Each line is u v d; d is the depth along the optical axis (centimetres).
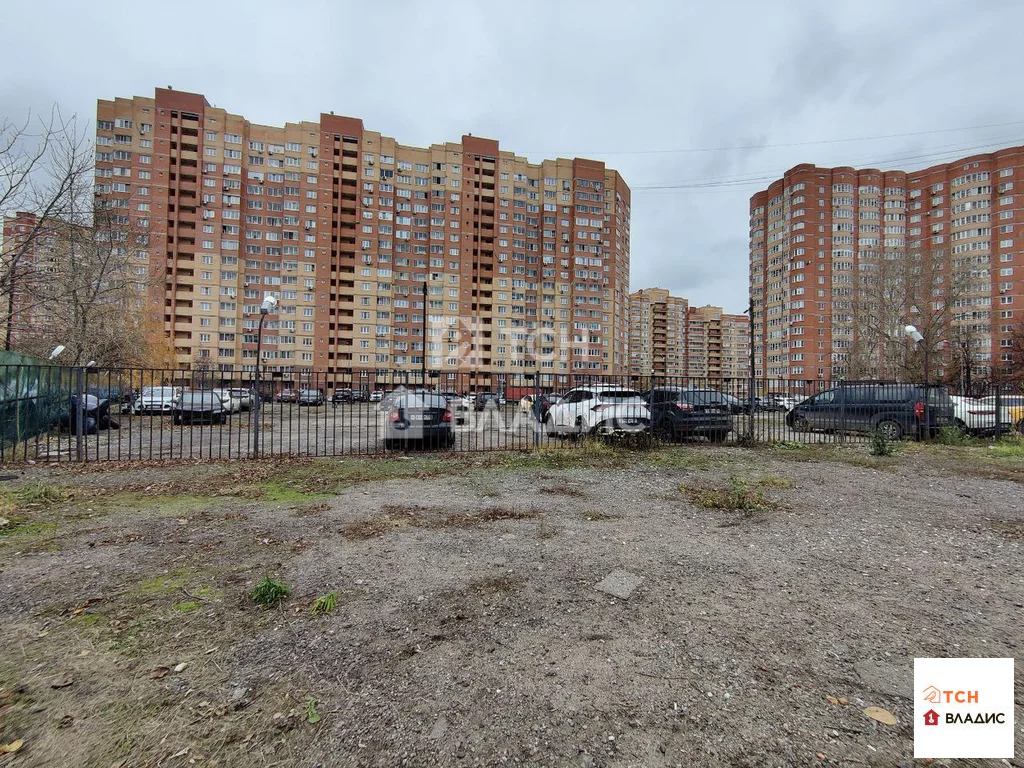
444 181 7731
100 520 475
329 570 348
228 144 6538
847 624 271
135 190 6159
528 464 819
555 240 8088
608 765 168
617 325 8500
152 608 287
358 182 7275
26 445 880
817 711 197
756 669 227
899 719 192
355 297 7250
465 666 229
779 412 1369
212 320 6425
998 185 6366
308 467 782
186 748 175
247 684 214
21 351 1828
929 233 6944
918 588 322
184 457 880
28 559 367
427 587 320
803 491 621
